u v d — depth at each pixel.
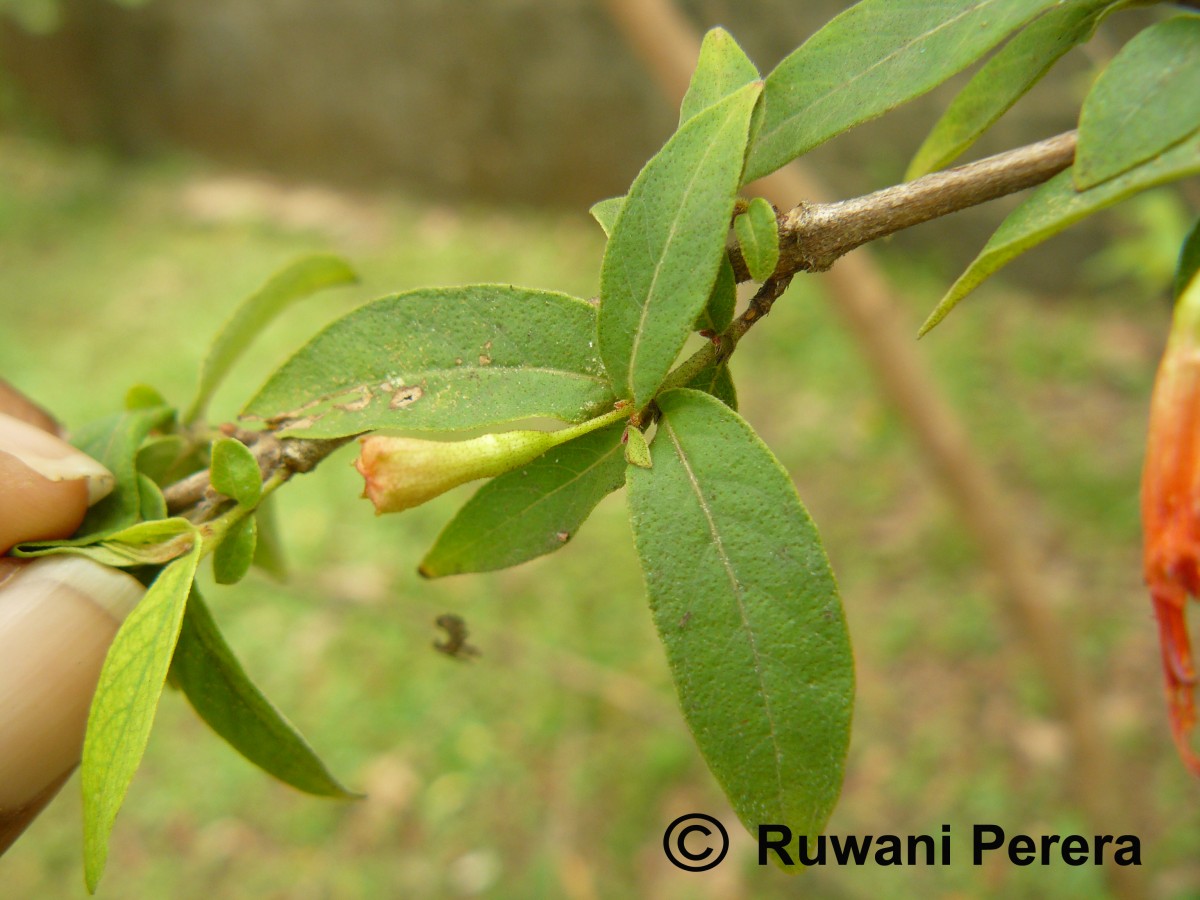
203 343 0.69
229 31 0.89
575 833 0.42
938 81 0.08
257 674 0.48
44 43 0.95
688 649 0.07
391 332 0.09
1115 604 0.47
